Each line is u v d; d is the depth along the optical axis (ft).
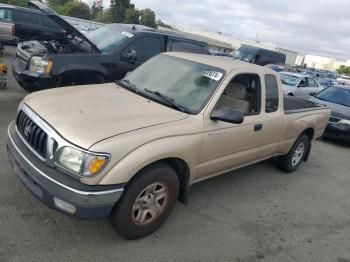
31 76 21.58
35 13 56.24
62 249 10.86
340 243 14.46
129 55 24.22
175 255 11.62
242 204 16.17
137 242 11.86
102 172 10.01
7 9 54.29
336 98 35.73
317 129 21.94
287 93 46.32
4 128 19.47
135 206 11.30
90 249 11.09
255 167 21.36
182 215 14.11
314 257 13.12
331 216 16.85
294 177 21.16
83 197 9.87
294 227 15.06
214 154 13.80
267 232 14.20
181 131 12.05
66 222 12.14
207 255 11.96
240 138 14.89
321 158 26.84
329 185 21.04
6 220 11.69
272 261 12.36
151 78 15.17
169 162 12.30
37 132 10.98
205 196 16.21
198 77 14.37
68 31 23.79
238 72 14.83
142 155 10.64
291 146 20.11
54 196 10.07
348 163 26.71
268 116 16.63
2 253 10.23
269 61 87.20
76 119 10.98
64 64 21.86
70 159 10.07
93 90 14.17
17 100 25.67
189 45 28.50
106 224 12.43
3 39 26.45
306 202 17.92
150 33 26.03
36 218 12.07
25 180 11.00
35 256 10.37
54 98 12.71
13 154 11.66
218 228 13.73
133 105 12.82
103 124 10.90
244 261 12.06
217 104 14.61
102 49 24.52
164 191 12.01
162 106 13.20
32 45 24.59
